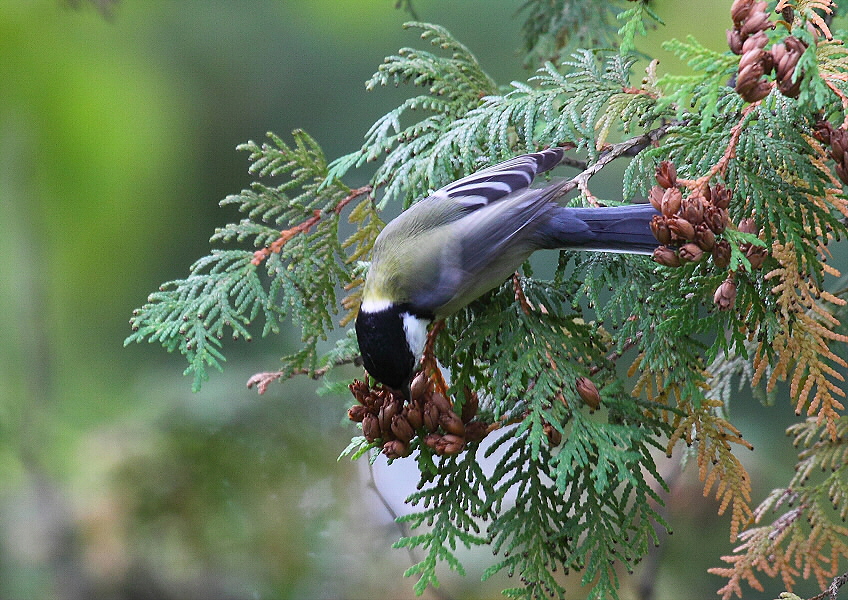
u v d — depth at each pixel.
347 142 12.11
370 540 10.59
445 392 6.07
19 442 10.69
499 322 6.16
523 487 5.95
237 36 12.39
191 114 12.45
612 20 9.11
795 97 4.98
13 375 11.50
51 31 12.34
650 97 6.51
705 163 5.68
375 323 6.05
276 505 10.34
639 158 6.20
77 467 10.58
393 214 11.67
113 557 10.15
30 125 12.34
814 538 7.16
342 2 12.30
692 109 6.05
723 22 11.20
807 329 5.81
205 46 12.41
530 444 6.00
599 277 6.05
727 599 7.28
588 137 6.44
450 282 5.98
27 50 12.30
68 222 12.39
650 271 6.04
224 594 10.12
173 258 12.45
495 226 5.95
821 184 5.51
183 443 10.38
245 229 6.98
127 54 12.46
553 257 10.58
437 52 12.25
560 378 5.87
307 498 10.38
